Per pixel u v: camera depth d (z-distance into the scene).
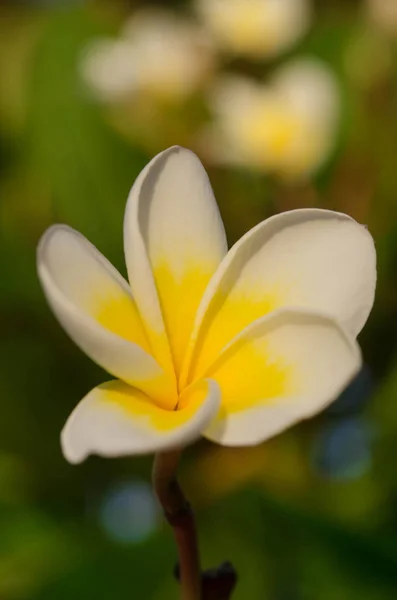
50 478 0.94
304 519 0.69
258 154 1.00
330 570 0.68
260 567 0.73
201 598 0.49
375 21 1.17
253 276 0.49
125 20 1.38
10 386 0.98
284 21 1.15
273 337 0.48
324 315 0.47
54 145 1.10
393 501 0.81
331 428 0.94
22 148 1.21
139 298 0.48
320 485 0.88
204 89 1.11
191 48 1.11
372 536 0.67
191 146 1.05
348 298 0.48
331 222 0.49
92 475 0.95
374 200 1.03
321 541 0.69
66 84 1.15
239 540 0.75
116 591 0.72
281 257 0.49
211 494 0.91
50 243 0.48
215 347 0.49
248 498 0.76
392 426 0.87
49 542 0.82
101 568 0.74
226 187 1.04
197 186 0.50
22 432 0.96
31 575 0.78
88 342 0.47
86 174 1.07
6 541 0.82
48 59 1.19
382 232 0.99
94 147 1.09
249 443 0.46
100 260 0.49
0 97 1.33
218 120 1.06
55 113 1.13
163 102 1.10
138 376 0.47
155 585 0.73
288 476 0.91
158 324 0.48
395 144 1.09
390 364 0.98
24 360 1.00
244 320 0.49
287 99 1.04
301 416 0.46
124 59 1.11
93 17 1.27
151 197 0.50
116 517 0.90
